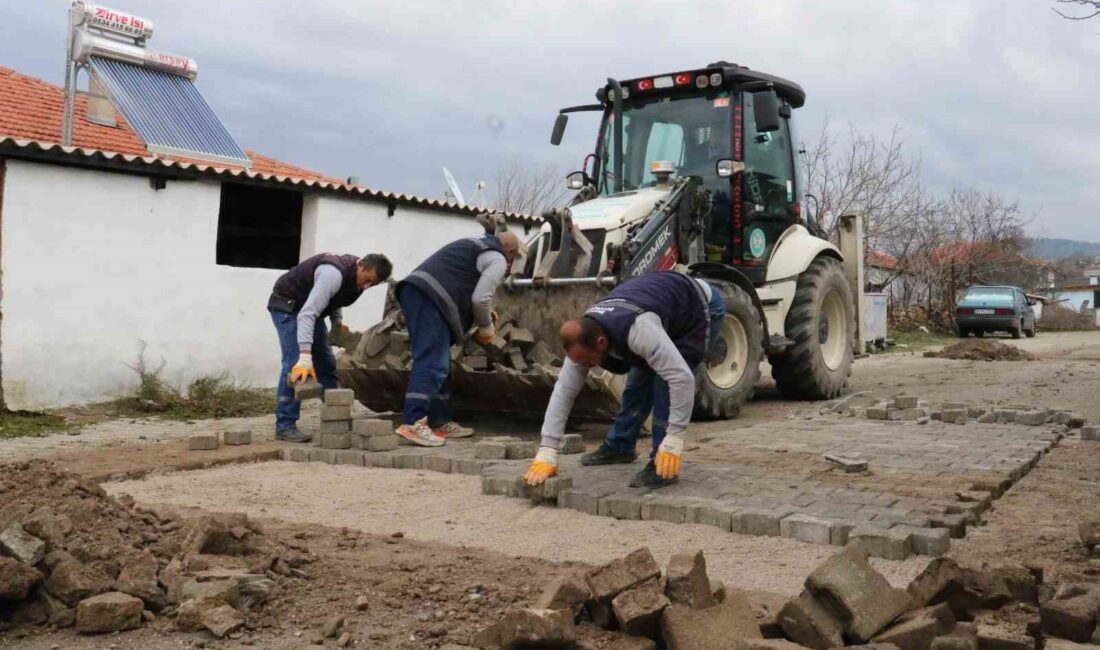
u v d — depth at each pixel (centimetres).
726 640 312
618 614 328
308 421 936
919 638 312
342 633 345
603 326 539
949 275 3145
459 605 372
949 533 473
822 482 589
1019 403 1046
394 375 844
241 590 369
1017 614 353
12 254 957
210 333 1132
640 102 1035
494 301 856
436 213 1402
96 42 1277
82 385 1014
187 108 1323
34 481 429
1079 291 6619
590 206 934
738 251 998
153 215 1073
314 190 1231
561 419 577
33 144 950
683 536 491
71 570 362
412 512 549
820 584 324
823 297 1077
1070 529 498
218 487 619
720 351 914
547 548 471
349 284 782
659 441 578
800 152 1124
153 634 350
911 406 910
